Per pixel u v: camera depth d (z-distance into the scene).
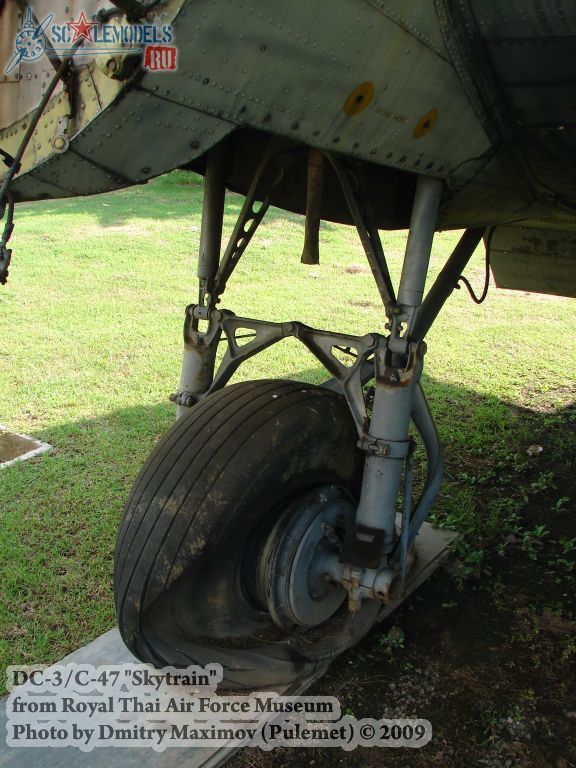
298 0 1.76
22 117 1.97
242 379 6.18
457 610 3.40
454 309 8.95
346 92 2.04
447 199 2.88
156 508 2.47
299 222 13.97
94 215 14.09
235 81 1.79
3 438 5.05
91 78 1.73
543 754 2.60
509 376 6.55
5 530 3.88
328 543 2.76
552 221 4.65
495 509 4.26
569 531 4.10
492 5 2.19
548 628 3.27
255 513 2.53
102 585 3.47
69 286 9.26
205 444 2.55
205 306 3.27
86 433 5.11
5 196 1.81
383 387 2.70
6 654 3.02
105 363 6.54
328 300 8.95
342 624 3.02
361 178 2.73
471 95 2.46
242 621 2.81
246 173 3.33
